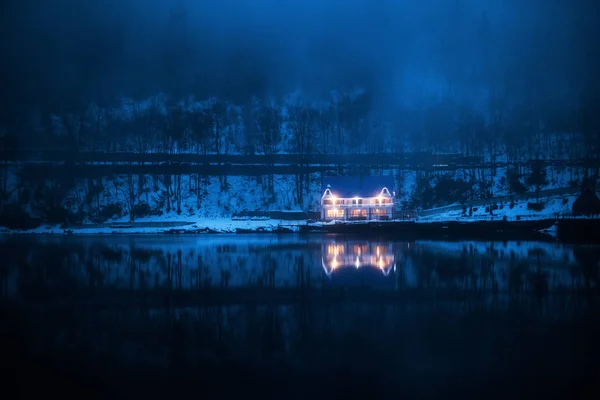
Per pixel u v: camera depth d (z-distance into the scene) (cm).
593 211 8331
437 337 2217
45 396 1670
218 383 1761
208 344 2172
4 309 2895
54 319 2642
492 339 2177
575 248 5800
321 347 2103
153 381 1788
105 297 3216
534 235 7844
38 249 6388
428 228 8812
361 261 4812
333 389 1695
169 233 9844
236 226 10088
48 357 2048
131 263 4894
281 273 4112
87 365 1955
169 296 3219
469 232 8456
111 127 14125
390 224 9125
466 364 1898
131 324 2527
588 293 3103
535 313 2612
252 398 1636
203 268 4484
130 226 10294
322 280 3722
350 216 10506
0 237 8862
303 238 8225
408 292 3209
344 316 2609
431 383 1728
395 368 1864
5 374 1870
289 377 1798
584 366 1859
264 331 2350
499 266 4306
